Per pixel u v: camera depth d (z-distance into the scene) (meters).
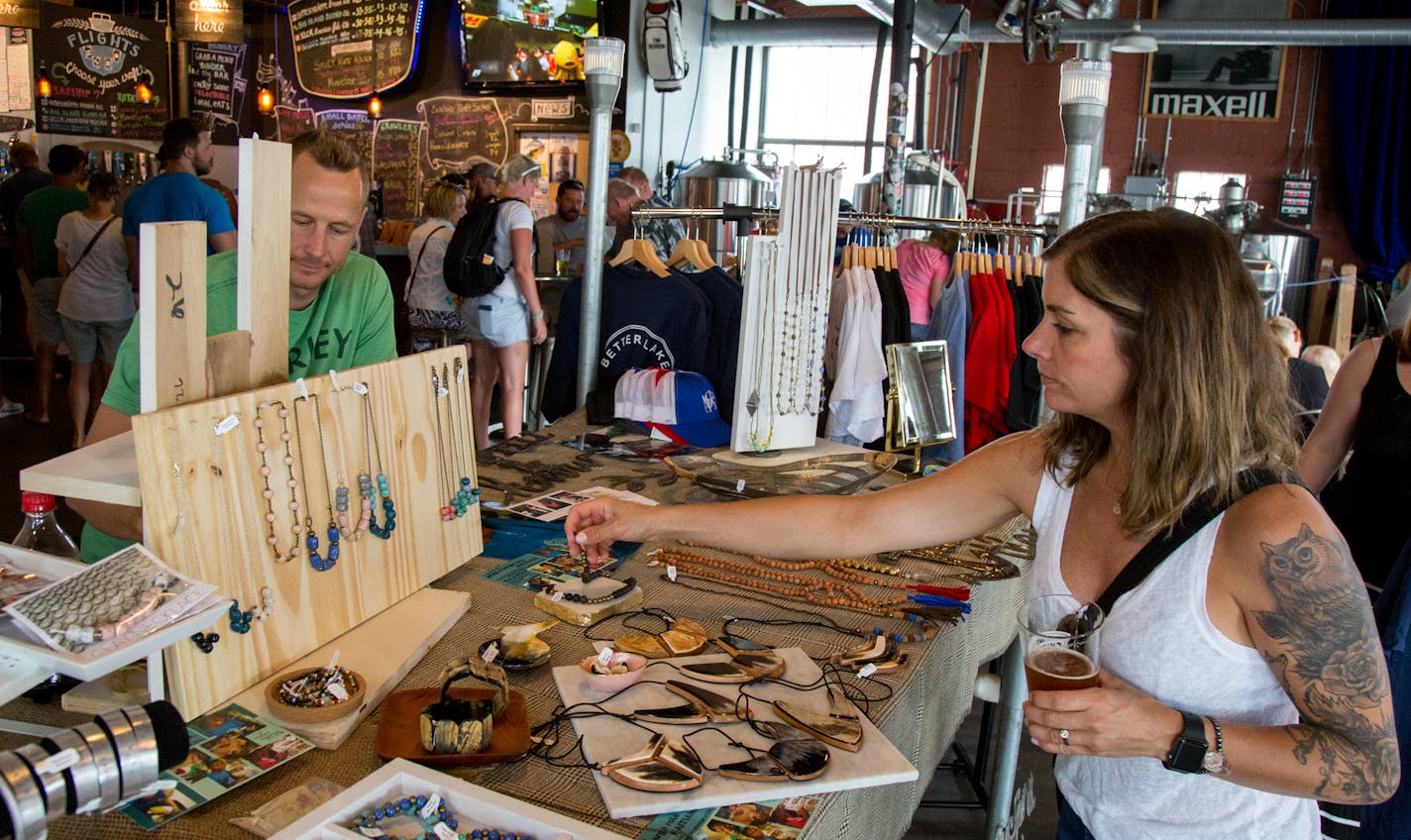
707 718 1.28
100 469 1.23
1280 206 8.66
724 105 9.42
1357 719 1.01
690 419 2.75
